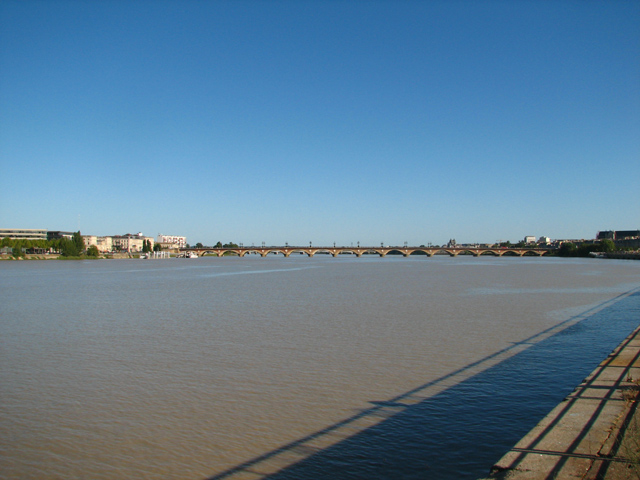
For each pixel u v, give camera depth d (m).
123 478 19.80
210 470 20.33
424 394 28.86
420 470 19.88
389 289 100.56
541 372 33.31
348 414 25.84
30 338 46.62
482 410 26.11
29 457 21.55
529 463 14.57
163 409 26.92
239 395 29.11
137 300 80.69
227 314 62.44
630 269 192.00
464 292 93.00
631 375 24.64
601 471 13.71
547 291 94.50
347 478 19.41
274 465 20.58
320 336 46.62
